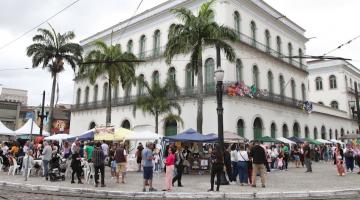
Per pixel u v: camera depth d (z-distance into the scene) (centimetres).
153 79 3219
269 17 3397
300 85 3797
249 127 2744
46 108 5153
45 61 3297
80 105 4047
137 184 1332
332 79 5294
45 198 978
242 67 2839
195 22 2008
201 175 1764
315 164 2761
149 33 3372
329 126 4353
